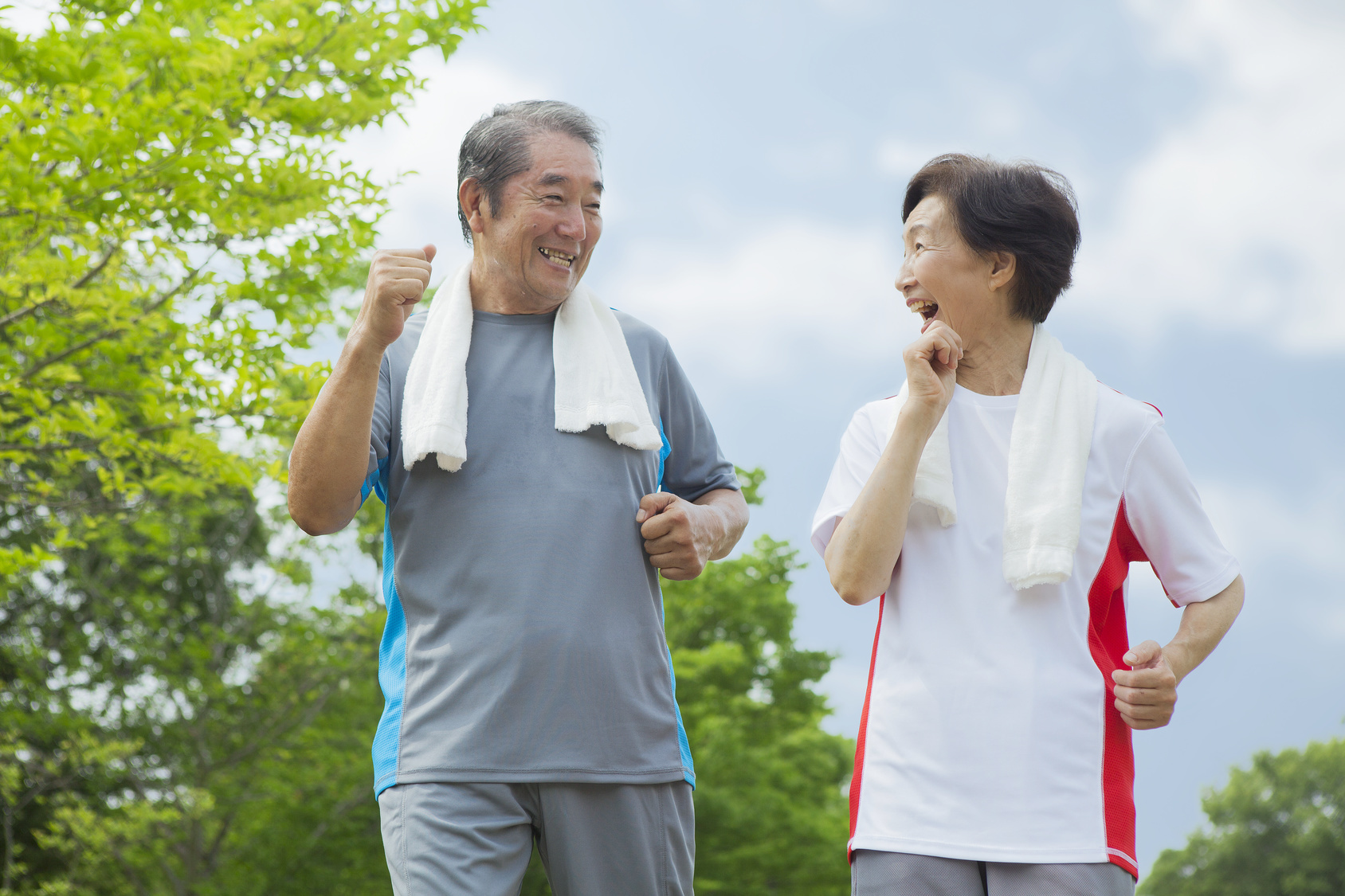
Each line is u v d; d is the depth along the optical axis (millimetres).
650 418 2469
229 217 4973
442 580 2242
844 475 2402
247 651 13461
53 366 4996
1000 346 2312
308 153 4953
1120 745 2064
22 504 5746
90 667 12195
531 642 2178
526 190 2359
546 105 2445
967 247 2270
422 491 2291
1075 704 2057
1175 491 2229
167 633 12844
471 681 2178
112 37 4785
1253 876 40219
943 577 2164
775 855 14305
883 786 2096
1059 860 1978
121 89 4555
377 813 12664
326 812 12203
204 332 5137
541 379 2381
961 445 2250
